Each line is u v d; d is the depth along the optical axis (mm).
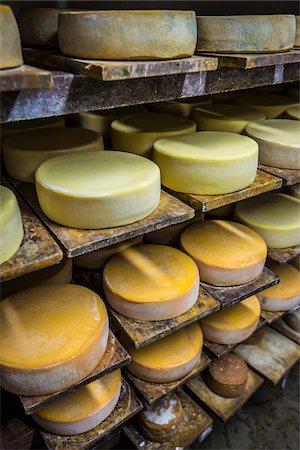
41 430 1109
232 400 1453
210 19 948
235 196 1052
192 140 1131
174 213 950
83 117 1351
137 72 750
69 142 1123
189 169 1009
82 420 1048
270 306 1507
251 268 1183
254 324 1388
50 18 928
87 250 832
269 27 939
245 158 1019
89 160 1019
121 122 1272
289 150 1175
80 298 1031
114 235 861
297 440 1488
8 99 715
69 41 804
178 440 1324
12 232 791
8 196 844
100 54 782
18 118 742
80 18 768
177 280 1086
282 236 1336
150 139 1161
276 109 1501
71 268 1136
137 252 1208
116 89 837
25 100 735
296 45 1123
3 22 658
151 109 1504
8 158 1092
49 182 878
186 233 1306
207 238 1277
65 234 861
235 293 1176
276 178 1147
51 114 776
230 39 948
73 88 783
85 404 1071
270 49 964
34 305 1002
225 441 1477
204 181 1016
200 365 1324
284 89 1762
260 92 1767
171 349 1236
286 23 965
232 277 1177
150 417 1301
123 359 984
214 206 1026
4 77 624
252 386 1515
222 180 1017
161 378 1219
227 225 1356
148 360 1201
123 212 871
